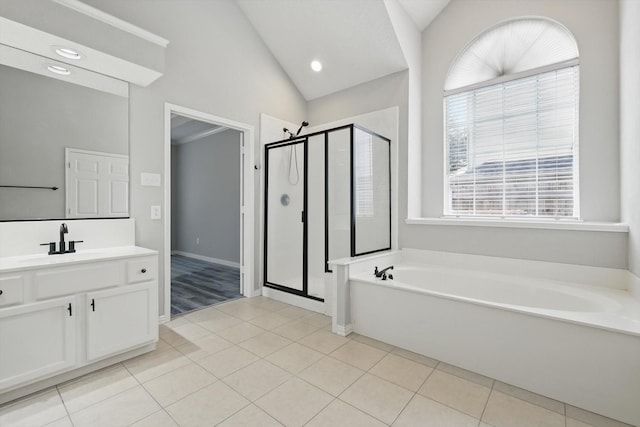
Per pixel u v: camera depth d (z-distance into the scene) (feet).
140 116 8.77
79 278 6.15
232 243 18.65
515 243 9.04
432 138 11.44
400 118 11.10
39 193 7.10
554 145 9.16
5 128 6.70
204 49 10.31
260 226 12.20
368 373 6.47
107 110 8.15
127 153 8.50
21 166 6.88
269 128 12.41
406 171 10.99
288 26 11.31
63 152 7.45
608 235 7.68
